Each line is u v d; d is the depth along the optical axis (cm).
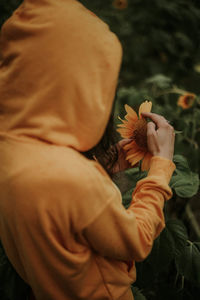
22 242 90
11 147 89
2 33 94
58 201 86
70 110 88
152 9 427
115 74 91
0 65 95
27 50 88
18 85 89
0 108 93
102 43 89
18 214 87
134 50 419
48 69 87
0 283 140
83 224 89
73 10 90
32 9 92
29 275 97
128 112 129
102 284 102
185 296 185
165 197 108
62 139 89
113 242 94
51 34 87
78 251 94
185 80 405
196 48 443
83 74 88
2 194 89
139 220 100
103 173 97
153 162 112
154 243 155
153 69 412
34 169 86
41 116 89
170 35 427
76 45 87
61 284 96
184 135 239
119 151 130
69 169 86
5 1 262
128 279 109
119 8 391
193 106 249
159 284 189
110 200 91
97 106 89
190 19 425
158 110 222
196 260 161
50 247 90
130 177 157
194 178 169
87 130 90
